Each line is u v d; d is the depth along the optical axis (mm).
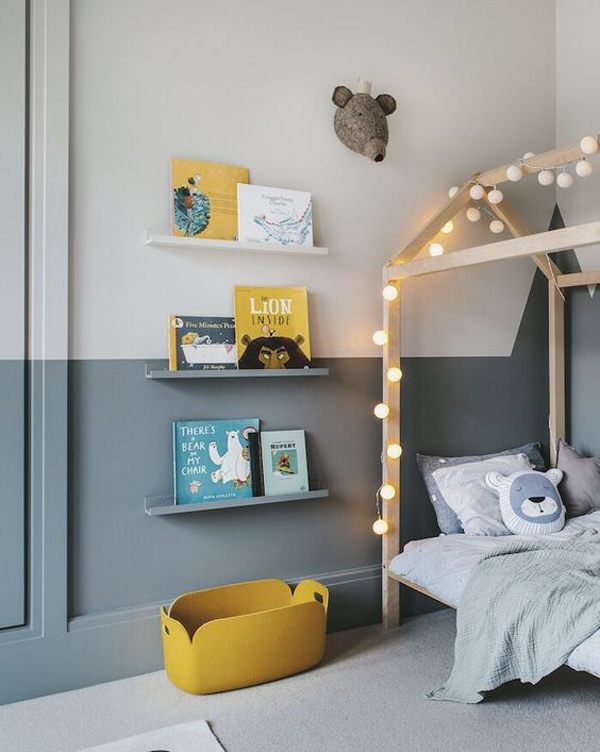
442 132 3189
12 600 2361
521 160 2674
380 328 3053
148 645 2543
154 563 2586
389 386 2916
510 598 2189
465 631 2303
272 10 2795
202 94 2660
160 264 2592
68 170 2416
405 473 3104
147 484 2574
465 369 3271
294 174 2848
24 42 2350
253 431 2744
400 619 3045
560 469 3188
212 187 2660
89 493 2479
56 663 2396
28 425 2383
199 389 2664
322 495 2771
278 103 2811
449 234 3223
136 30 2539
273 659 2436
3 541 2344
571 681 2443
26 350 2379
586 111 3354
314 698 2340
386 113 2914
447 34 3197
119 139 2516
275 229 2748
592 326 3342
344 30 2949
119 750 2023
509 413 3395
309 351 2805
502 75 3348
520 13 3398
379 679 2475
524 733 2119
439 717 2213
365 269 3014
